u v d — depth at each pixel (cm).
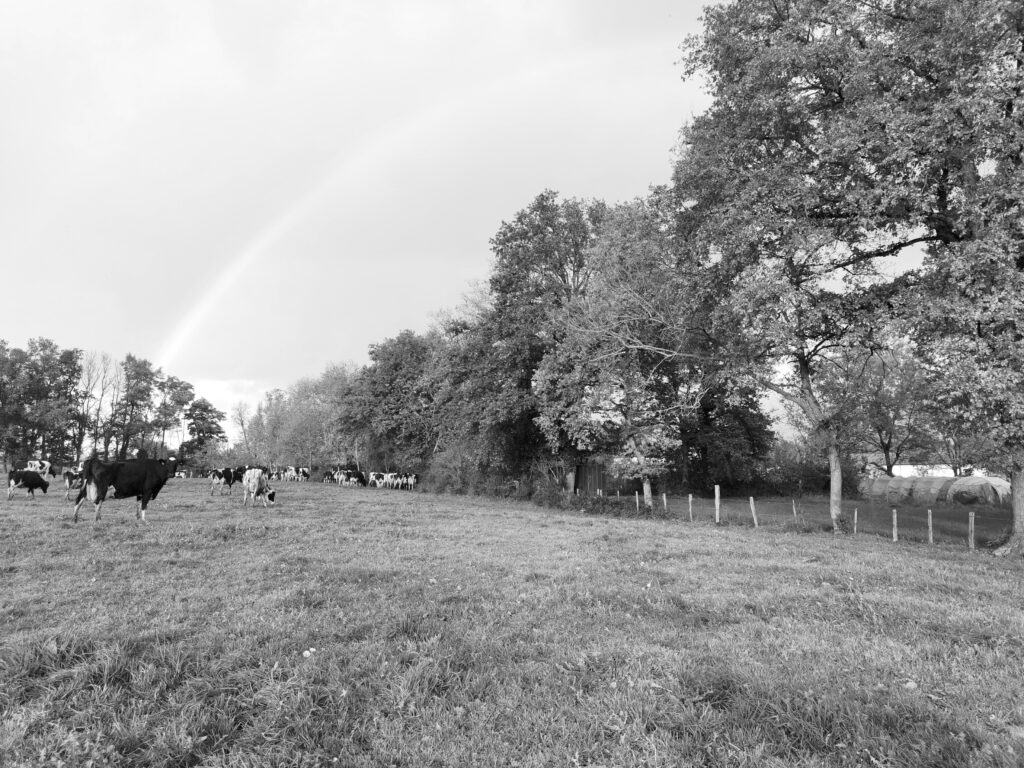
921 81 1698
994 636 684
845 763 404
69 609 769
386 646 619
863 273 2103
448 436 4528
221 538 1461
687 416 3259
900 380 3366
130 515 1920
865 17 1711
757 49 1966
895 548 1691
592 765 408
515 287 3678
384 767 405
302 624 699
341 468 6769
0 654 580
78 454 8450
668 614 780
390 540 1540
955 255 1546
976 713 477
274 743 434
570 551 1406
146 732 440
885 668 572
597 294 2797
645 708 478
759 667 563
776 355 2111
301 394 8769
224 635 652
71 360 8450
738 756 411
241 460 9675
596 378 2902
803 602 853
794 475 4884
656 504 3225
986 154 1553
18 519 1738
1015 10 1423
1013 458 1644
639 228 2569
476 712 484
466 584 963
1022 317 1428
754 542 1697
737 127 2088
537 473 3903
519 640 657
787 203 1814
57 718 465
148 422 9562
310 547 1360
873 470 5391
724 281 2269
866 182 1752
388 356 5819
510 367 3581
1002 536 1853
